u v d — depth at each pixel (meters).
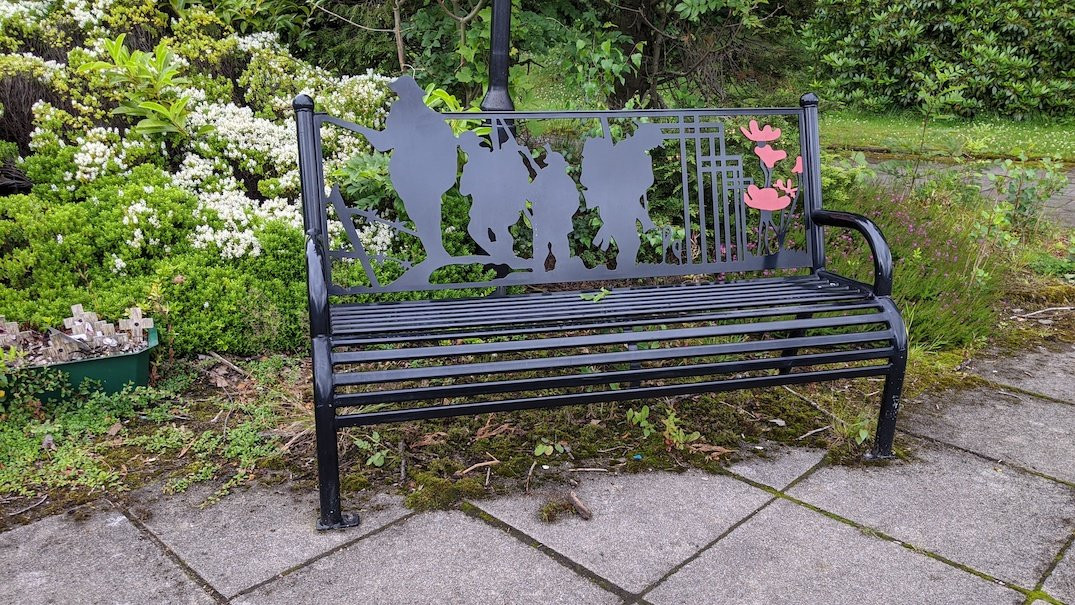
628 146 2.83
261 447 2.50
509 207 2.72
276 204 3.50
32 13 3.88
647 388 2.28
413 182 2.62
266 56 4.11
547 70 4.41
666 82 5.05
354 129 2.54
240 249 3.21
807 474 2.44
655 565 1.98
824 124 10.09
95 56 3.65
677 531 2.12
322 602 1.82
